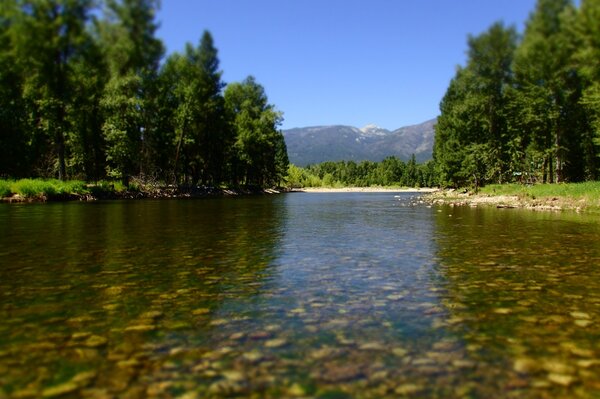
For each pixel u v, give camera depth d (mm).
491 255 10234
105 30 39781
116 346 4523
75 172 48375
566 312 5781
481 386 3662
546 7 38250
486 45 47188
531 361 4188
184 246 11430
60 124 39000
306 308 5938
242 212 25109
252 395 3484
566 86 40188
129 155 44625
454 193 53562
